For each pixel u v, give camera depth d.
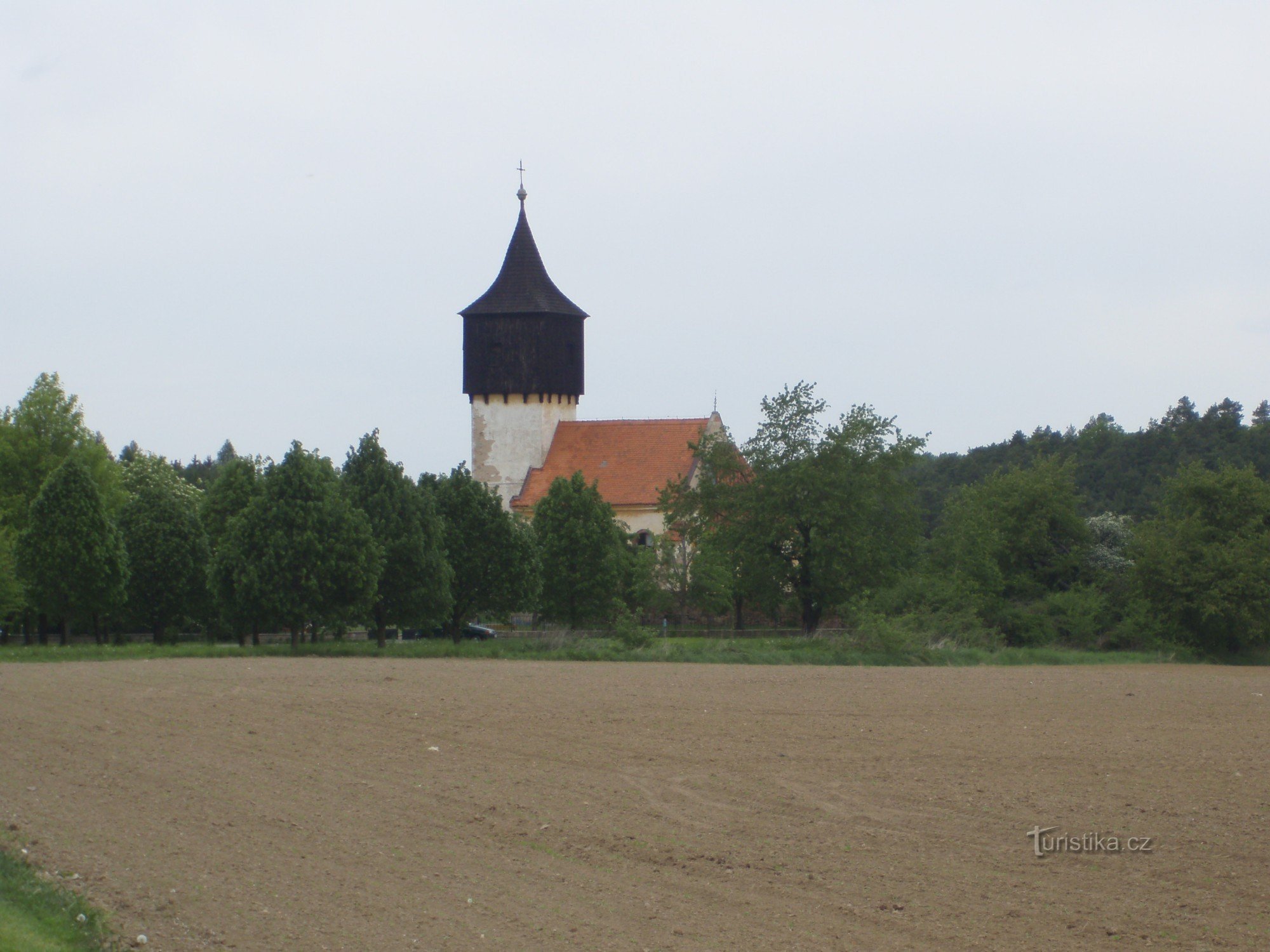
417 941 15.95
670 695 43.19
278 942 15.87
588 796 24.58
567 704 39.59
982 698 43.22
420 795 24.53
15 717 35.31
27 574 74.56
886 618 72.50
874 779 26.42
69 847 20.36
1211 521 92.00
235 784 25.52
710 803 23.92
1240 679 55.38
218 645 75.25
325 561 67.94
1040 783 26.06
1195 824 22.22
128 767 27.45
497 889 18.27
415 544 73.62
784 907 17.47
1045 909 17.41
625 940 16.06
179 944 15.82
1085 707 40.44
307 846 20.55
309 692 42.50
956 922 16.83
